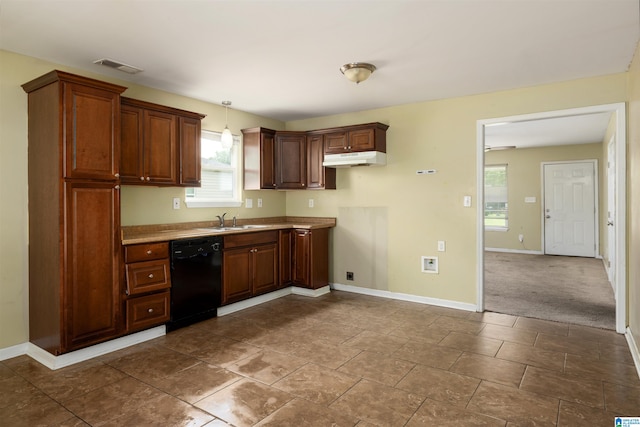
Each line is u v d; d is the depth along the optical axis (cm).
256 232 438
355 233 498
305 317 394
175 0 216
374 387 247
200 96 419
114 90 299
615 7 224
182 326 362
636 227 295
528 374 265
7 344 294
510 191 870
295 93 407
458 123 421
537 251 843
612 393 238
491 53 295
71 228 277
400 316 397
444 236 434
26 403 228
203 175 448
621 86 340
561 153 810
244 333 347
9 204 292
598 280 571
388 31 257
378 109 475
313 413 217
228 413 217
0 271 289
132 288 312
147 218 382
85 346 287
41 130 285
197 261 368
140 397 235
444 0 217
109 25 247
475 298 416
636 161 296
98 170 291
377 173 479
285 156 496
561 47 284
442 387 247
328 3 220
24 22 243
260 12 231
